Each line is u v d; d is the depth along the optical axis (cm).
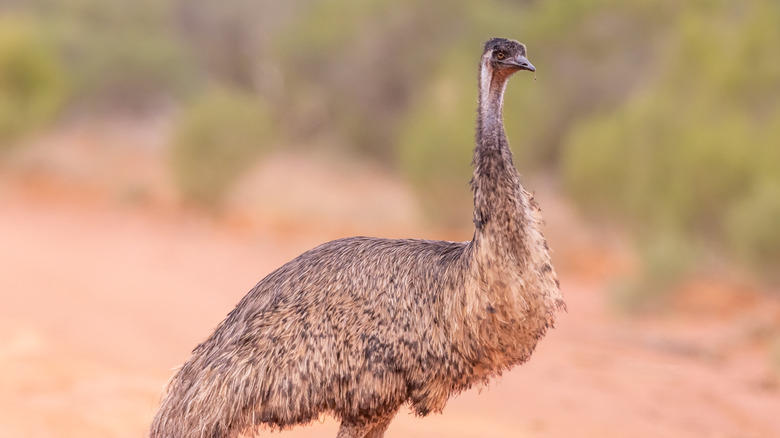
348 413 1767
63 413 2452
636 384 3466
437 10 10281
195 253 6084
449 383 1781
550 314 1761
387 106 10450
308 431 2631
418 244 1822
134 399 2655
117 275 5194
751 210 4944
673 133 5919
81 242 6259
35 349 3247
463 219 6981
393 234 6894
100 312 4219
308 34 10631
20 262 5375
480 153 1748
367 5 10450
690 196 5469
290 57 10688
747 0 7994
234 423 1753
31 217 7138
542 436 2722
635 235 5881
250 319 1777
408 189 7262
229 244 6481
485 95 1766
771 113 6131
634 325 4556
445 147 6862
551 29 9188
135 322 4050
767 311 4600
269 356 1745
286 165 9888
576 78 9138
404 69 10312
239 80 13562
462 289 1741
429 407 1789
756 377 3562
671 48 7538
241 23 13375
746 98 6184
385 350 1752
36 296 4462
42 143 9662
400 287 1770
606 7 9044
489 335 1738
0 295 4419
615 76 9038
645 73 8988
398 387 1769
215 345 1794
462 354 1758
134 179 8719
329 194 8400
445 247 1814
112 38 12344
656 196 5756
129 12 13250
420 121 7212
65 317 4034
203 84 13000
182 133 7681
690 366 3781
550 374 3581
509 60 1748
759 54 6234
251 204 7956
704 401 3250
